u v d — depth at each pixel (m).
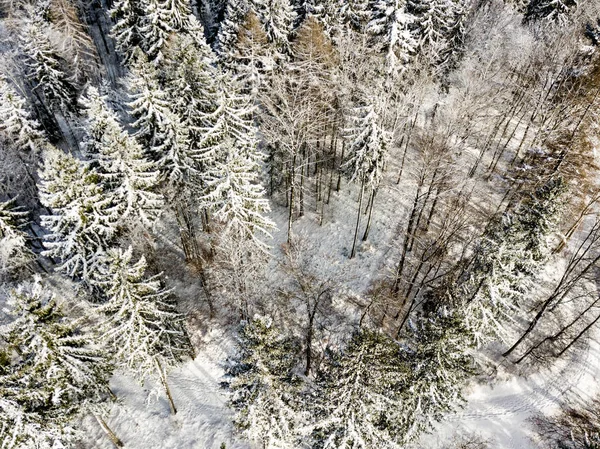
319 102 28.69
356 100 32.38
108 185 23.94
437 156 25.16
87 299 26.00
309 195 35.88
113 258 18.23
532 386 25.22
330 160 36.59
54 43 38.09
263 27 31.62
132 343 19.86
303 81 28.64
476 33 39.66
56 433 19.02
